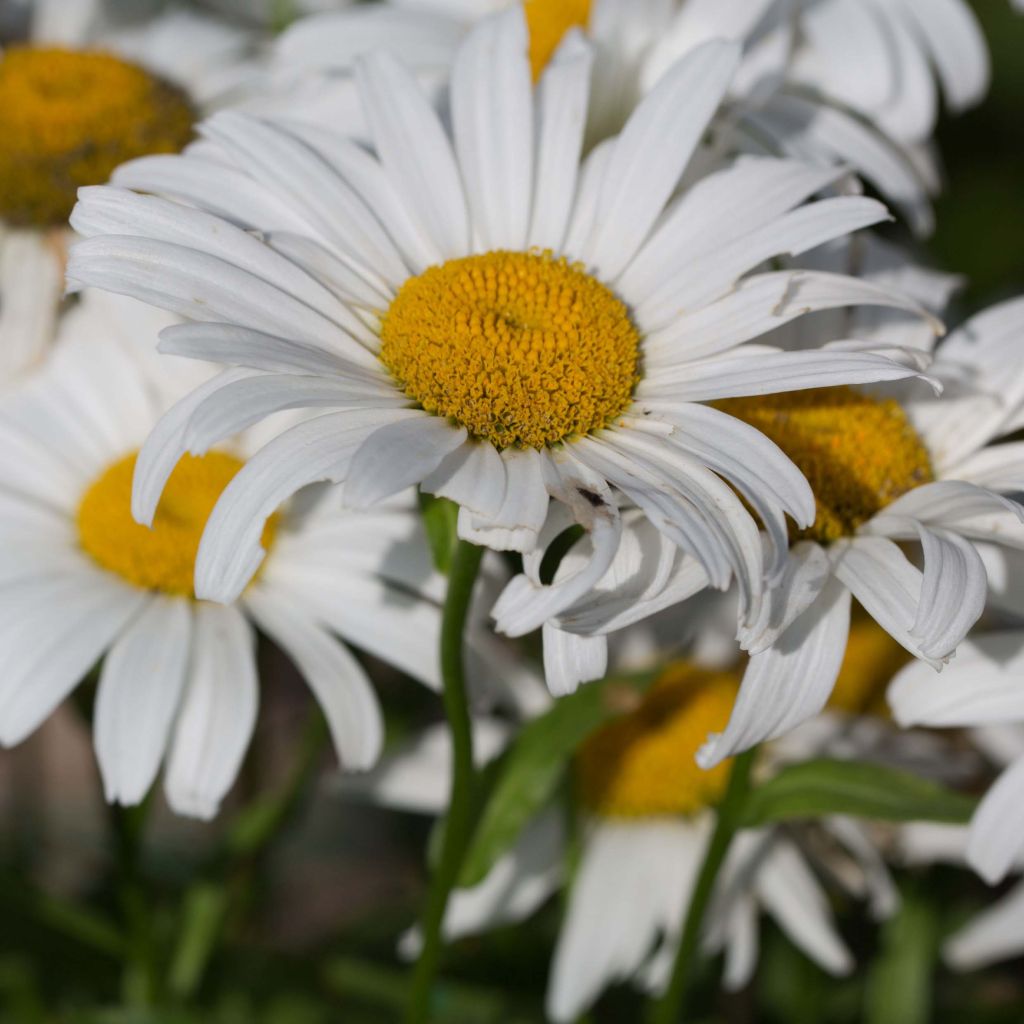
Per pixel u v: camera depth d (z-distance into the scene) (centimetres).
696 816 54
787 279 48
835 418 49
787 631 47
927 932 55
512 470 47
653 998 55
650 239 49
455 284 48
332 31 56
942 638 46
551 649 47
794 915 54
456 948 57
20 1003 55
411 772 54
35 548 51
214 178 49
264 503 46
